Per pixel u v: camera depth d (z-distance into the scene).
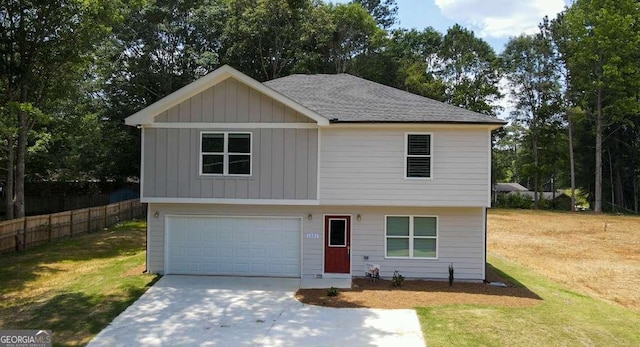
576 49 47.12
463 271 16.39
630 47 44.38
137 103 40.22
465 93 53.78
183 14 40.72
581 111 47.66
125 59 39.03
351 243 16.56
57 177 38.75
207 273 16.78
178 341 10.40
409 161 15.99
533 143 55.31
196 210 16.69
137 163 40.50
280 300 13.66
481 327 11.30
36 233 23.59
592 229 33.97
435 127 15.87
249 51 42.72
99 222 29.89
